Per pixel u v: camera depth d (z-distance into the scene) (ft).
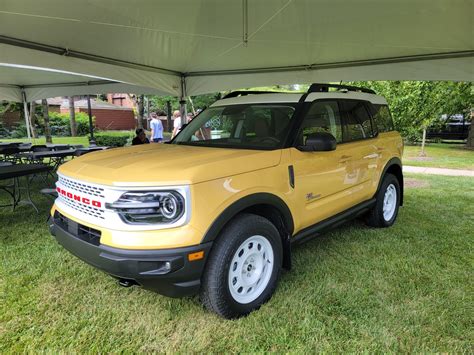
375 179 13.88
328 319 8.46
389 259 11.89
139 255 7.14
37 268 11.10
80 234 8.24
